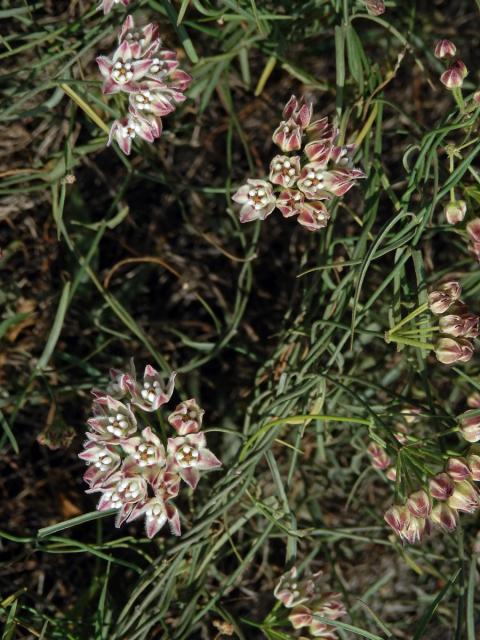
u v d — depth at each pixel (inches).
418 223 12.2
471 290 13.5
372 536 14.7
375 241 12.0
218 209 14.7
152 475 11.4
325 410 13.6
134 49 11.4
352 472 14.5
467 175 13.5
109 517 14.2
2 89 13.6
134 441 11.4
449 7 15.1
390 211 14.9
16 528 14.1
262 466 14.4
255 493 13.6
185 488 13.9
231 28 13.6
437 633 14.8
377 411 13.3
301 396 13.1
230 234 14.7
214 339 14.8
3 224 14.1
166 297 14.8
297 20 13.7
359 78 13.0
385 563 14.8
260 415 13.1
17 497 14.1
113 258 14.6
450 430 11.8
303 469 14.4
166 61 11.7
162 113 11.7
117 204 14.5
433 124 15.1
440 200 13.5
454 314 11.9
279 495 12.9
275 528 14.0
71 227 14.1
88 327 14.3
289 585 12.7
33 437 14.2
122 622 12.6
